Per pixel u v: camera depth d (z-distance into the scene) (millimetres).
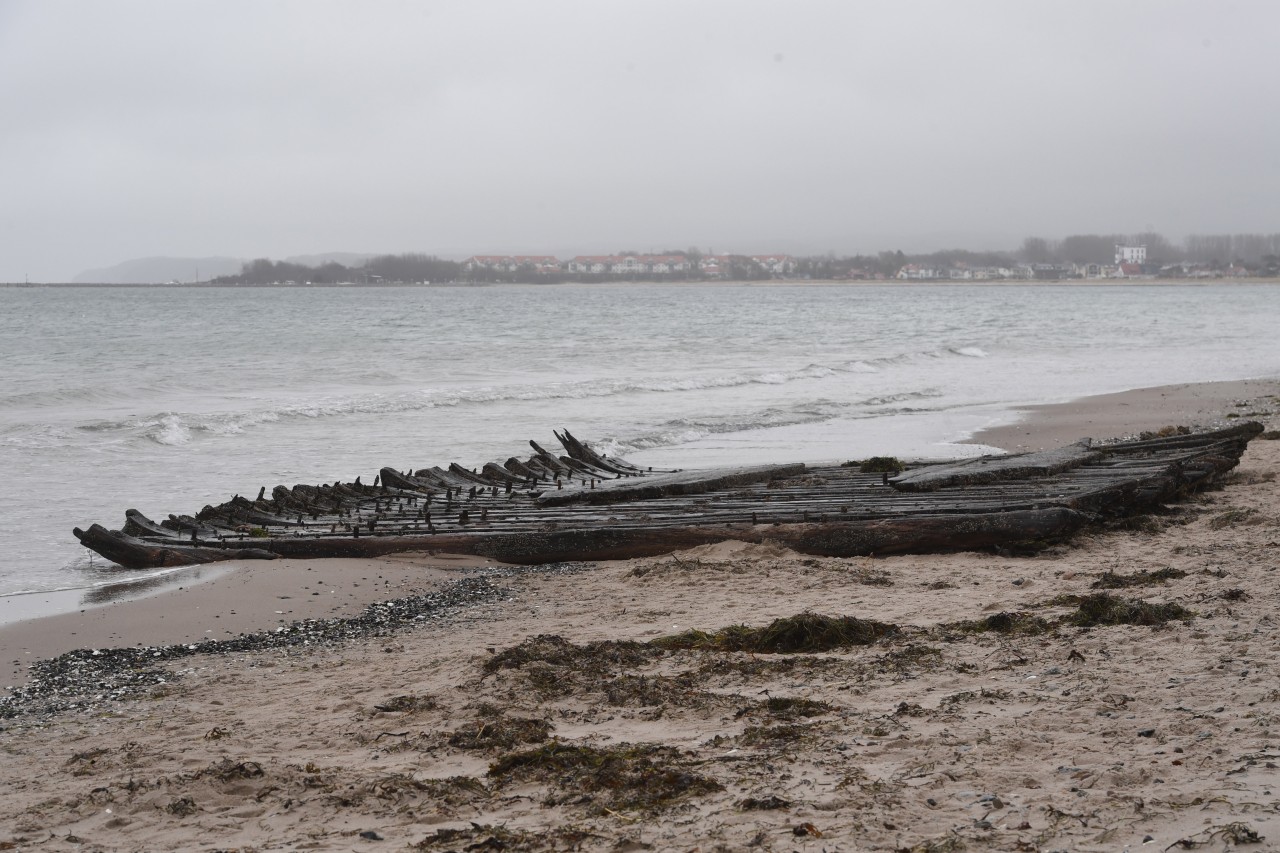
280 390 33250
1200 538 12477
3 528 14922
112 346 50375
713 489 15578
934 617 9344
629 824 5066
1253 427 20031
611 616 10047
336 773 5984
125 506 16656
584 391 32750
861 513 12883
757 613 9781
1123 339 62656
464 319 83250
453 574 12484
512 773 5879
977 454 21516
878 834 4766
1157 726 6008
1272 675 6785
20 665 9008
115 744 6891
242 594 11359
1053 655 7707
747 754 5961
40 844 5215
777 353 49688
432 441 23438
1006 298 162375
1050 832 4684
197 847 5113
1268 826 4496
